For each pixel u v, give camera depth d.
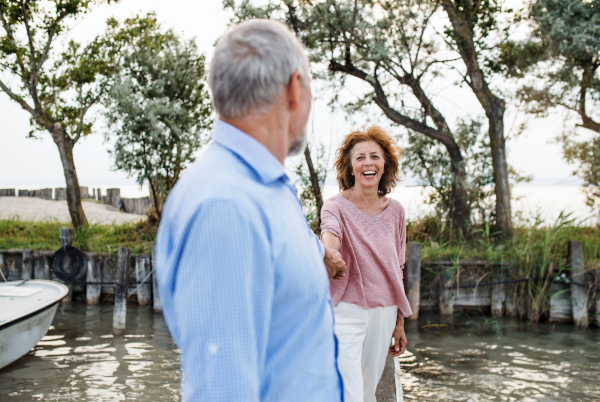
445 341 6.85
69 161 11.19
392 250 2.31
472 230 9.65
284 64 0.98
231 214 0.82
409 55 9.63
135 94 11.05
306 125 1.11
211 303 0.79
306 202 10.20
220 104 0.99
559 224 8.43
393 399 2.93
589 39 8.34
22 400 4.88
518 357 6.16
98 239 10.45
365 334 2.29
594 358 6.12
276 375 0.95
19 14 10.69
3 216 15.80
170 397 4.94
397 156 2.50
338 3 9.51
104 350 6.48
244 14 9.33
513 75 9.78
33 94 11.09
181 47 11.39
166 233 0.89
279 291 0.92
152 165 10.85
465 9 9.28
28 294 6.56
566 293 7.86
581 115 9.97
